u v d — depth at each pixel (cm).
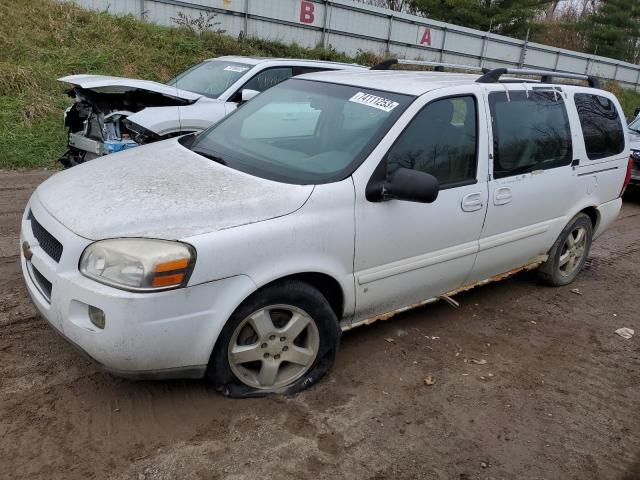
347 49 1925
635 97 3047
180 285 267
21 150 856
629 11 3656
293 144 371
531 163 440
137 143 646
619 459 308
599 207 524
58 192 314
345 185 324
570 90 491
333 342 334
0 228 561
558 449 310
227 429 295
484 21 2806
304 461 279
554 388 368
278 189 310
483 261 419
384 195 332
